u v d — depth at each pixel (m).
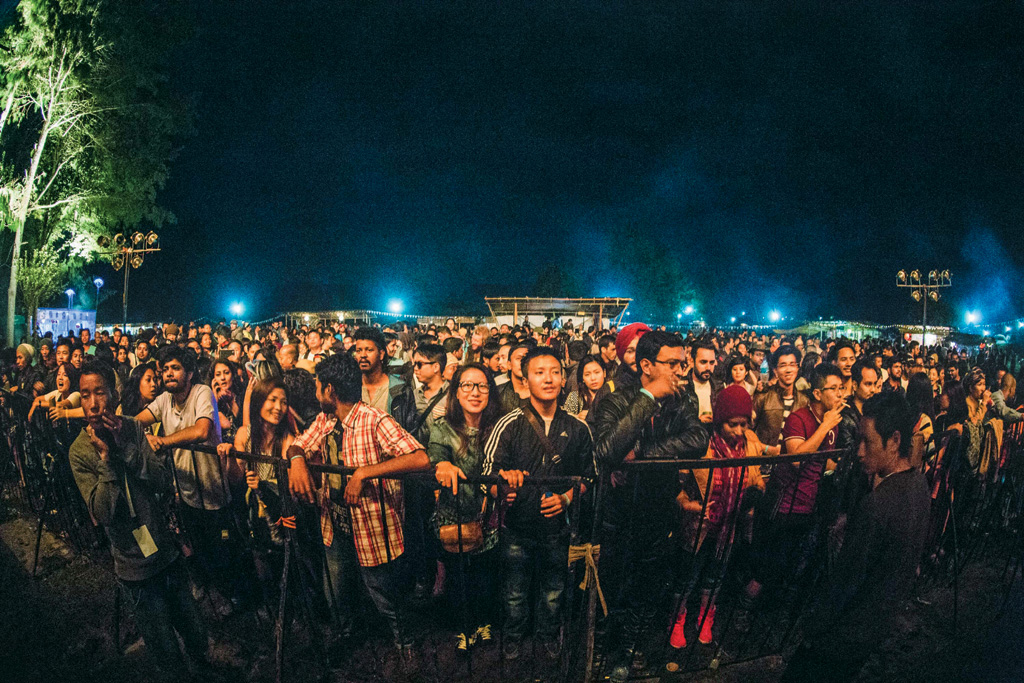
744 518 4.59
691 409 4.28
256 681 3.92
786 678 3.64
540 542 4.06
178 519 5.02
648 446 4.14
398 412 5.54
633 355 4.94
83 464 3.66
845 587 3.46
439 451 4.30
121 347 12.10
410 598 4.95
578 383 6.23
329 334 12.67
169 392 5.04
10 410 7.09
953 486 4.83
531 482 3.66
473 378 4.16
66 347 8.69
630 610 4.05
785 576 4.71
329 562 4.23
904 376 9.12
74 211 27.30
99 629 4.45
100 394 3.62
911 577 3.44
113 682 3.87
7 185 25.19
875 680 3.91
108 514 3.67
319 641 4.09
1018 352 17.55
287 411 4.91
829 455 3.91
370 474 3.76
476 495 4.28
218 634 4.46
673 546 4.23
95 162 26.41
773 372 5.78
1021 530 5.98
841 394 4.71
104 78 25.03
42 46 24.17
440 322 40.47
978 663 4.07
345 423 4.12
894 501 3.38
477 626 4.40
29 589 4.91
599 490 3.63
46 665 4.02
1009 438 6.32
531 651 4.22
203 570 4.92
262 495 4.78
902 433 3.37
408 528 4.93
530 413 4.13
